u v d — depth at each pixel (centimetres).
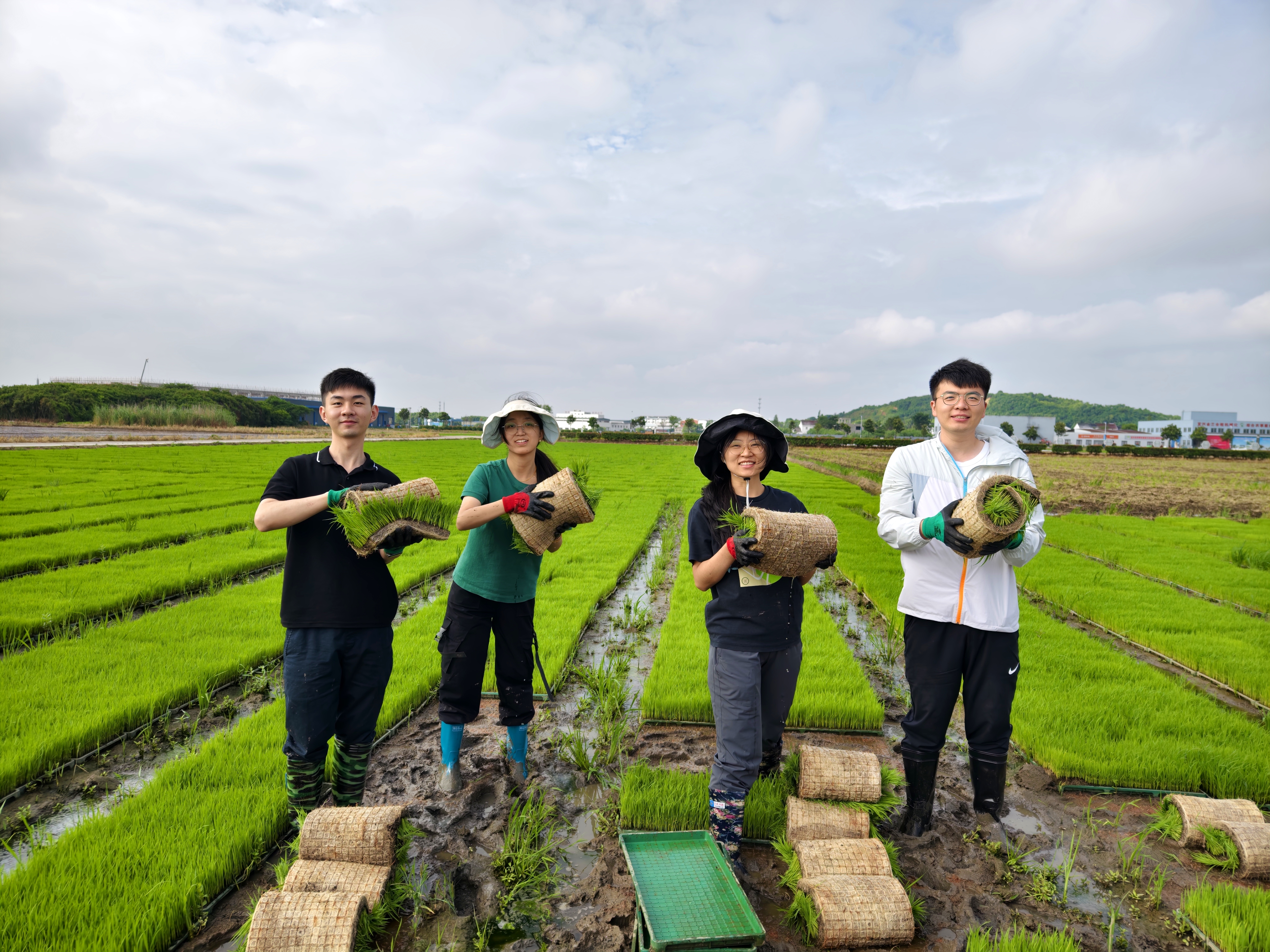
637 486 2639
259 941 270
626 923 310
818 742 524
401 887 311
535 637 434
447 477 2583
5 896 307
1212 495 2767
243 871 346
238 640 689
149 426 7706
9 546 1112
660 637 755
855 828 353
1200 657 697
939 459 394
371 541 327
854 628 855
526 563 415
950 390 384
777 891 339
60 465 2639
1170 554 1326
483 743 499
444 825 384
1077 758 460
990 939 303
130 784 443
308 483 356
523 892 330
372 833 314
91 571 966
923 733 379
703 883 288
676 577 1134
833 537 344
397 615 866
